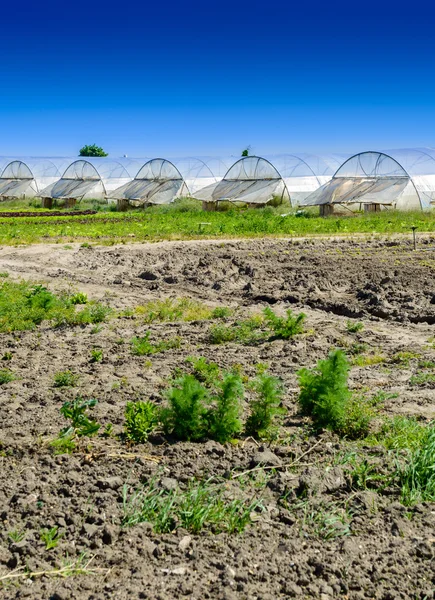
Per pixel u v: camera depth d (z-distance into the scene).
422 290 14.84
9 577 4.39
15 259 22.09
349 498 5.38
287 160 49.62
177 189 49.72
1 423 7.19
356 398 7.60
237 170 47.00
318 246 24.11
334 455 6.24
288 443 6.61
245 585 4.26
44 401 7.99
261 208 43.75
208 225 31.92
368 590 4.27
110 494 5.43
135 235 28.62
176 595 4.18
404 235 27.56
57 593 4.15
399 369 9.02
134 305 14.39
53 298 14.06
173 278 17.23
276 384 7.60
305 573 4.43
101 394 8.20
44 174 60.50
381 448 6.23
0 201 60.03
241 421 7.20
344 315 13.04
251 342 10.77
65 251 23.52
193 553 4.64
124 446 6.52
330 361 7.18
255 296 14.71
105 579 4.38
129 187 51.72
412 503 5.33
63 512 5.15
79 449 6.45
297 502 5.37
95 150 92.94
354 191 39.03
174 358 9.85
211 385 8.44
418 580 4.36
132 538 4.80
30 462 6.13
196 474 5.85
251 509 5.17
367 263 19.39
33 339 11.46
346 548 4.69
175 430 6.71
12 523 5.02
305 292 15.12
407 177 38.75
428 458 5.72
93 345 10.88
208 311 13.32
